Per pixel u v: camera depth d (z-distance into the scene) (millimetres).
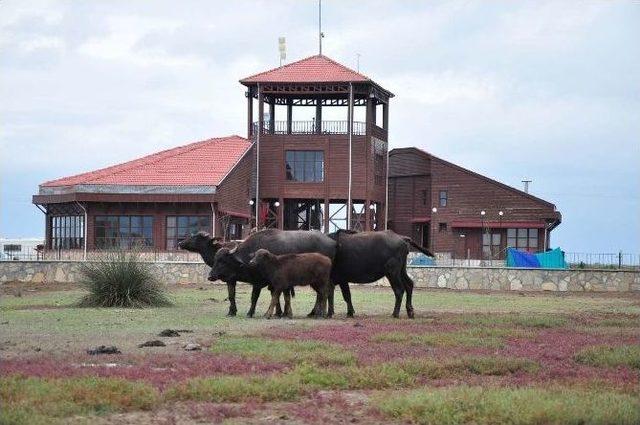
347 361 17078
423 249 28578
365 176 67688
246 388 14164
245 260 27438
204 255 30922
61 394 13414
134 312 28453
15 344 19562
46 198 62000
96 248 59438
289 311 27141
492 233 71750
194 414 12812
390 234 28094
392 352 18359
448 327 23750
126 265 31422
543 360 17953
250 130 69688
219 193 59281
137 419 12562
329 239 27891
